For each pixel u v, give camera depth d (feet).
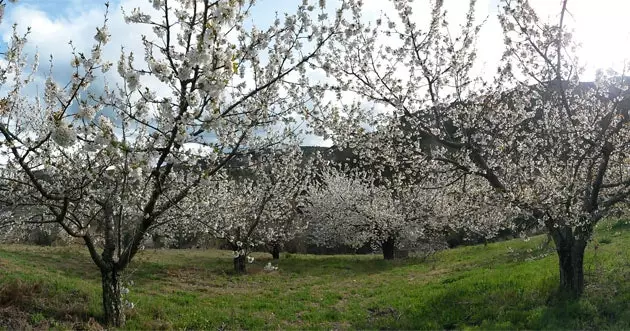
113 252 34.30
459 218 73.36
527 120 38.17
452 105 35.45
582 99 37.11
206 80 22.66
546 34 32.12
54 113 21.27
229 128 29.43
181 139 24.06
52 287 40.55
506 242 83.20
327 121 34.99
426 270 65.67
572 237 33.76
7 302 35.65
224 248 102.17
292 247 106.52
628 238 54.29
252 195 77.15
